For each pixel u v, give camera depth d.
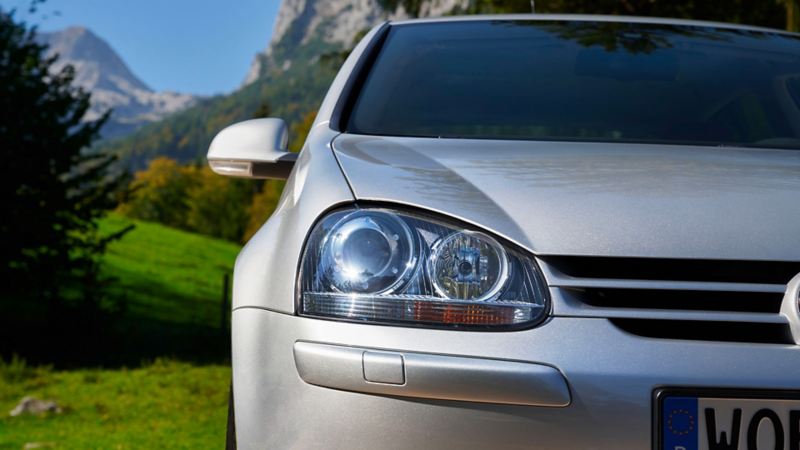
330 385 1.67
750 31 3.04
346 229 1.76
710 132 2.43
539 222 1.73
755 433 1.57
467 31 2.89
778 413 1.57
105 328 23.05
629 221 1.73
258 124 2.50
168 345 24.28
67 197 20.23
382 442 1.63
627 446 1.57
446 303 1.67
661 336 1.65
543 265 1.68
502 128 2.40
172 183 129.88
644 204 1.77
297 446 1.68
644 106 2.51
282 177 2.41
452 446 1.61
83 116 19.70
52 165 19.34
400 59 2.70
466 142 2.17
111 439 8.70
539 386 1.58
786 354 1.60
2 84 18.61
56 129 19.03
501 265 1.69
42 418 10.96
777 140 2.41
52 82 19.38
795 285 1.65
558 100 2.50
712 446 1.57
